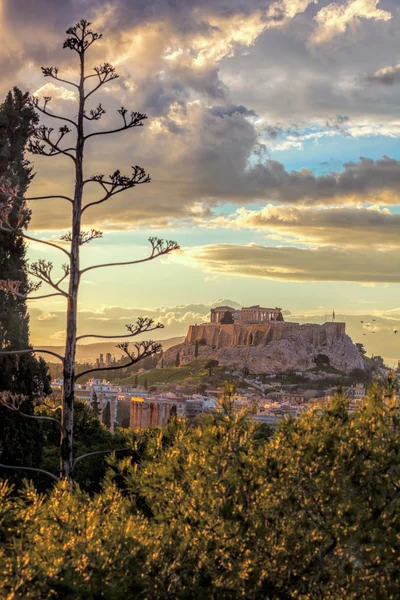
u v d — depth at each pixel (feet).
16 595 35.06
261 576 39.83
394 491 42.96
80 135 70.59
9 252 104.42
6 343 101.45
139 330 66.18
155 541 41.70
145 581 39.29
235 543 41.39
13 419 100.83
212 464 44.70
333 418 45.65
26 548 40.27
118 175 69.15
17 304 102.99
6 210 72.59
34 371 105.29
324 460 43.11
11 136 108.06
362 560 41.19
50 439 128.88
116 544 39.75
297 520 41.68
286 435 45.55
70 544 39.06
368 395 48.01
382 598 39.01
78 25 71.00
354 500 42.63
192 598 40.16
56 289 67.46
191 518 43.32
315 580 39.75
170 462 45.70
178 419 50.03
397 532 41.19
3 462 99.96
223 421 45.80
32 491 45.85
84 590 36.40
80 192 69.92
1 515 42.98
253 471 44.01
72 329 67.41
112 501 46.37
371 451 43.39
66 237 70.69
